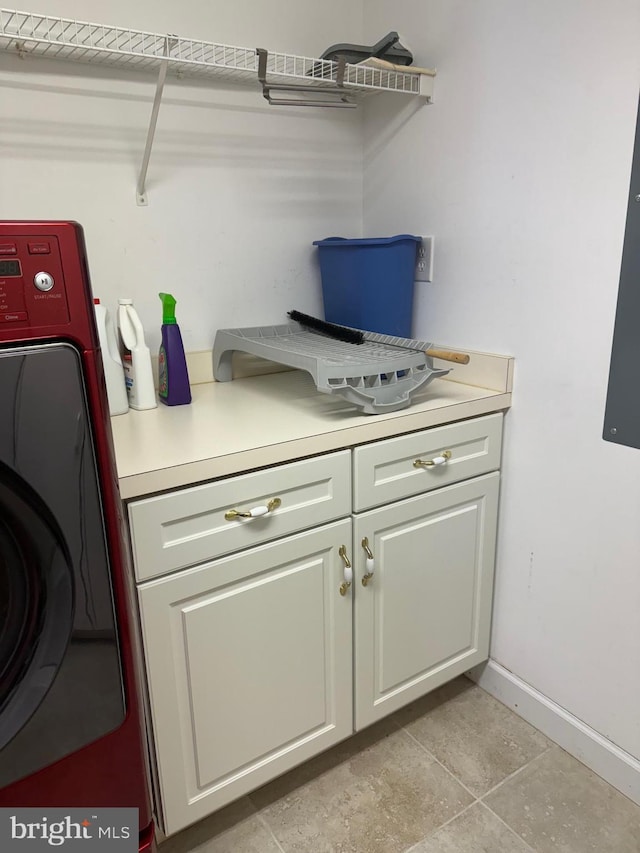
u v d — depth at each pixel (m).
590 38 1.18
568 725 1.51
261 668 1.24
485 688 1.74
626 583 1.33
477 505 1.54
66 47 1.26
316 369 1.21
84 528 0.77
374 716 1.48
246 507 1.13
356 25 1.71
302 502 1.22
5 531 0.75
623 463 1.28
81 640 0.79
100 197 1.42
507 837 1.31
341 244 1.61
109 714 0.84
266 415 1.34
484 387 1.53
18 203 1.33
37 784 0.81
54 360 0.70
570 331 1.33
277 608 1.23
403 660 1.50
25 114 1.30
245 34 1.52
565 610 1.48
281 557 1.20
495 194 1.43
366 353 1.40
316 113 1.69
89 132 1.38
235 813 1.38
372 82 1.51
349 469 1.26
